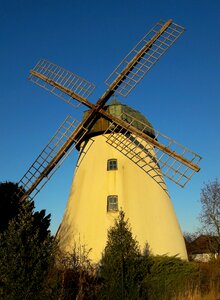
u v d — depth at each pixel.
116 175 20.92
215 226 41.31
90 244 19.36
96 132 22.05
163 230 20.06
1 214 17.78
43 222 18.20
